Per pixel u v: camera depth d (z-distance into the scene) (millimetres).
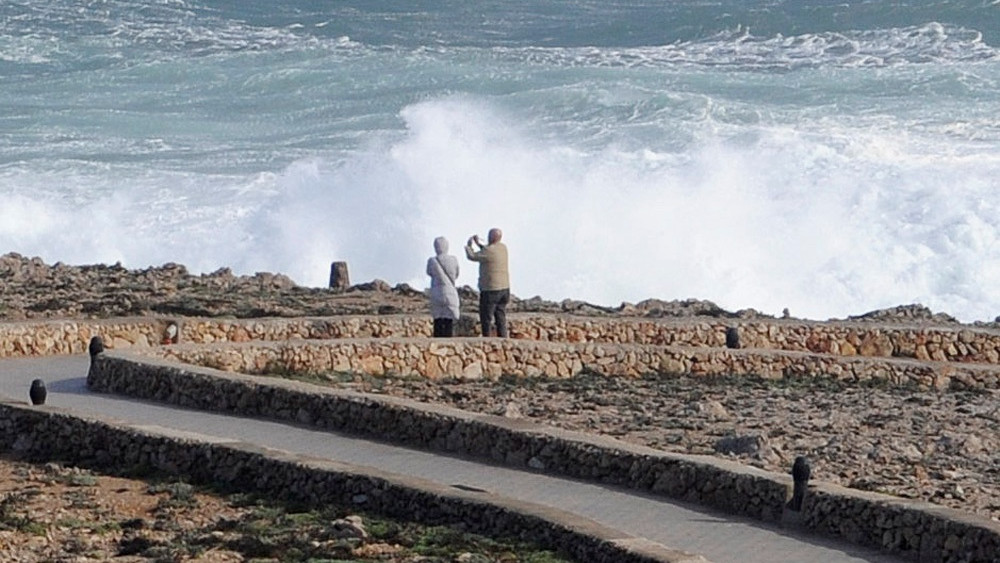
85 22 127688
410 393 45531
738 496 33062
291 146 91938
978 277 71062
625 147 85312
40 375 46062
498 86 105125
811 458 38219
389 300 58781
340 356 48219
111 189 83062
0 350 48906
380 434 39000
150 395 43094
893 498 31547
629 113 92812
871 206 75375
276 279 62531
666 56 116312
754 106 94312
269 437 38750
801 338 53344
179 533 32281
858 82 100188
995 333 53125
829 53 113375
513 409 42656
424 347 48656
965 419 44000
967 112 91000
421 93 103938
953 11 118875
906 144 83875
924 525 30281
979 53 109875
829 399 46656
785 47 116750
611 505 33344
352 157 85125
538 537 30844
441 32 129875
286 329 51125
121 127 99125
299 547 31188
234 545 31438
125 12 131250
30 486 35969
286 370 47656
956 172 78438
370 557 30547
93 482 36219
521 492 34156
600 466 35312
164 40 123625
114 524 33000
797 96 97375
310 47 120312
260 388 41250
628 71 107938
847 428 42281
